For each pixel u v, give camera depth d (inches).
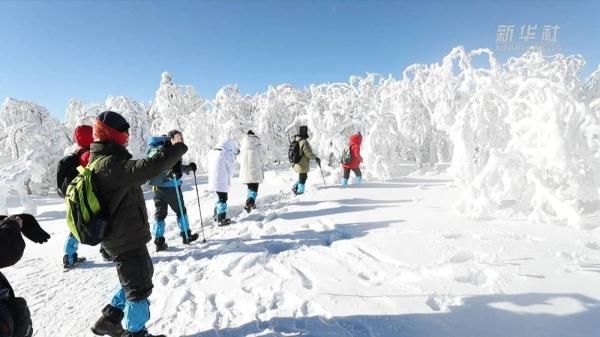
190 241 210.8
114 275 173.6
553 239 149.0
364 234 182.2
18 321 74.0
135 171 90.3
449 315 100.9
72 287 160.9
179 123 878.4
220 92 724.0
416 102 530.9
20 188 344.8
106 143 95.7
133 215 97.4
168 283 151.9
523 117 207.5
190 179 617.0
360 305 111.7
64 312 135.6
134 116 810.8
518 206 186.5
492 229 167.9
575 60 383.6
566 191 179.9
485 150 219.3
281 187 426.6
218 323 113.0
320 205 260.8
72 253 186.9
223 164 244.1
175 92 924.0
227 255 175.8
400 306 108.3
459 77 400.2
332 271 141.2
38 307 141.1
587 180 173.3
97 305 140.0
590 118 171.6
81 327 123.0
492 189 188.7
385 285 123.8
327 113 523.2
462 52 262.4
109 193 92.7
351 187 326.0
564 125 177.0
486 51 267.0
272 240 192.4
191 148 737.0
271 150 740.0
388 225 192.7
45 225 316.5
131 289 99.5
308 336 98.5
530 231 161.2
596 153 177.2
